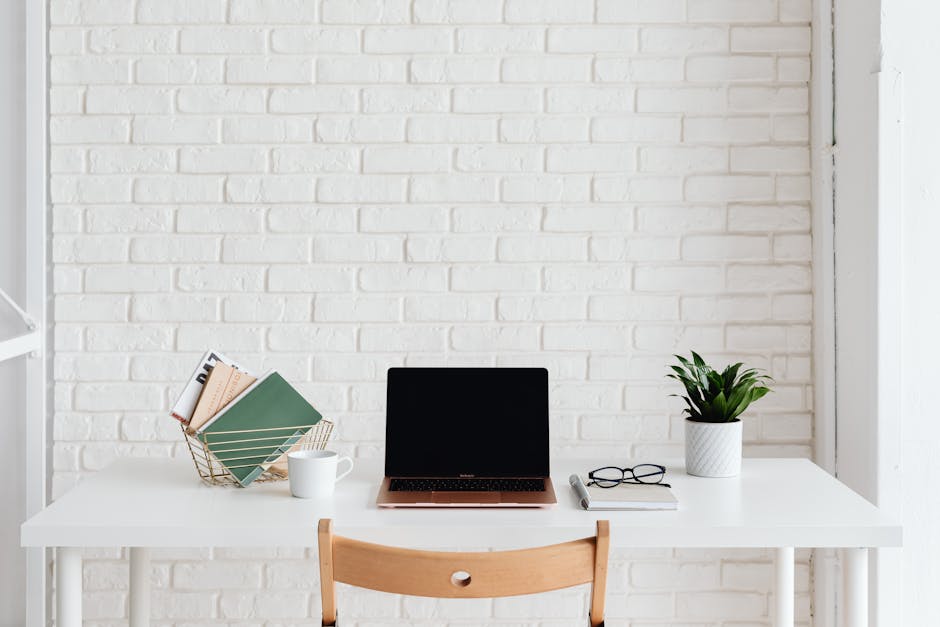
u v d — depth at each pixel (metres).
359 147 2.24
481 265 2.25
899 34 1.98
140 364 2.25
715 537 1.52
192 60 2.23
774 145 2.24
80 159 2.23
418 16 2.23
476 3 2.23
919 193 1.99
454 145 2.24
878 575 2.03
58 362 2.25
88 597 2.26
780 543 1.52
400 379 1.82
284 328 2.26
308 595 2.27
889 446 2.00
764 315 2.26
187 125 2.24
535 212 2.25
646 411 2.26
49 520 1.53
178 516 1.56
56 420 2.25
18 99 2.20
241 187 2.24
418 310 2.26
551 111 2.24
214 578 2.26
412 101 2.24
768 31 2.23
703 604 2.26
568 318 2.26
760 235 2.25
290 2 2.23
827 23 2.18
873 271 2.01
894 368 2.00
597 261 2.25
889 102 1.98
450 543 1.52
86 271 2.24
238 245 2.25
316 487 1.67
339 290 2.26
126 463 1.93
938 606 2.02
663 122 2.24
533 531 1.52
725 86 2.24
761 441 2.26
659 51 2.23
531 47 2.23
